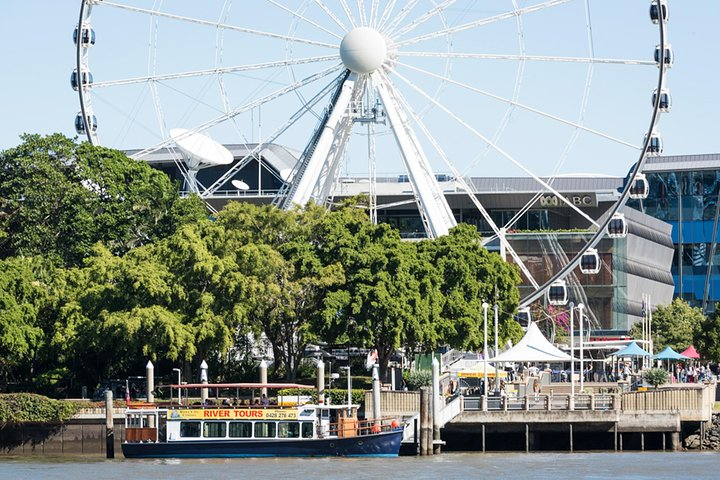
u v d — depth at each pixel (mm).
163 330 192125
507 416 178750
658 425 179875
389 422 179625
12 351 194875
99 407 186375
